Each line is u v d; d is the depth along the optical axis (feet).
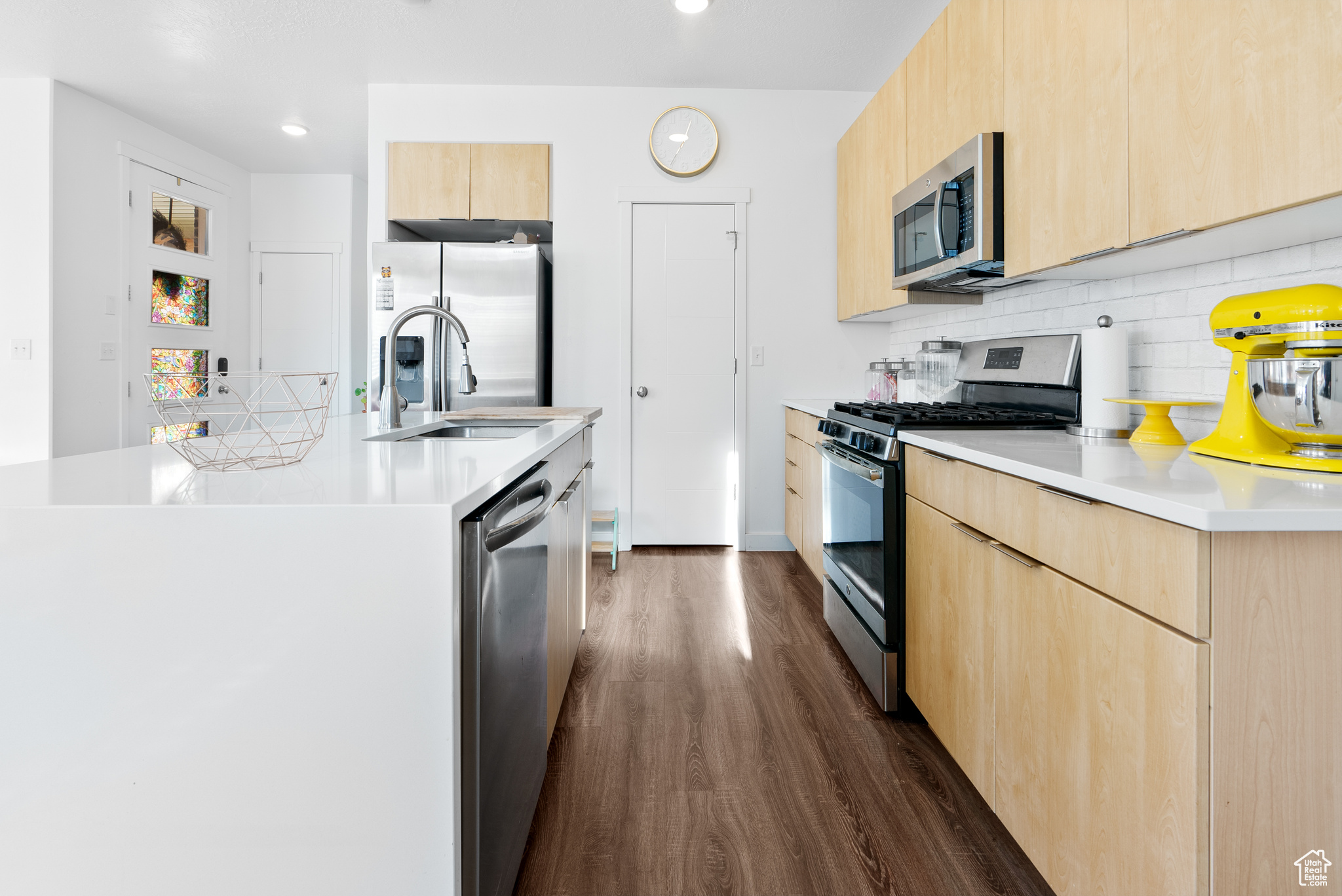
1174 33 4.34
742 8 10.10
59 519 2.88
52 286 12.53
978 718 4.86
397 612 2.94
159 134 14.66
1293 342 3.83
